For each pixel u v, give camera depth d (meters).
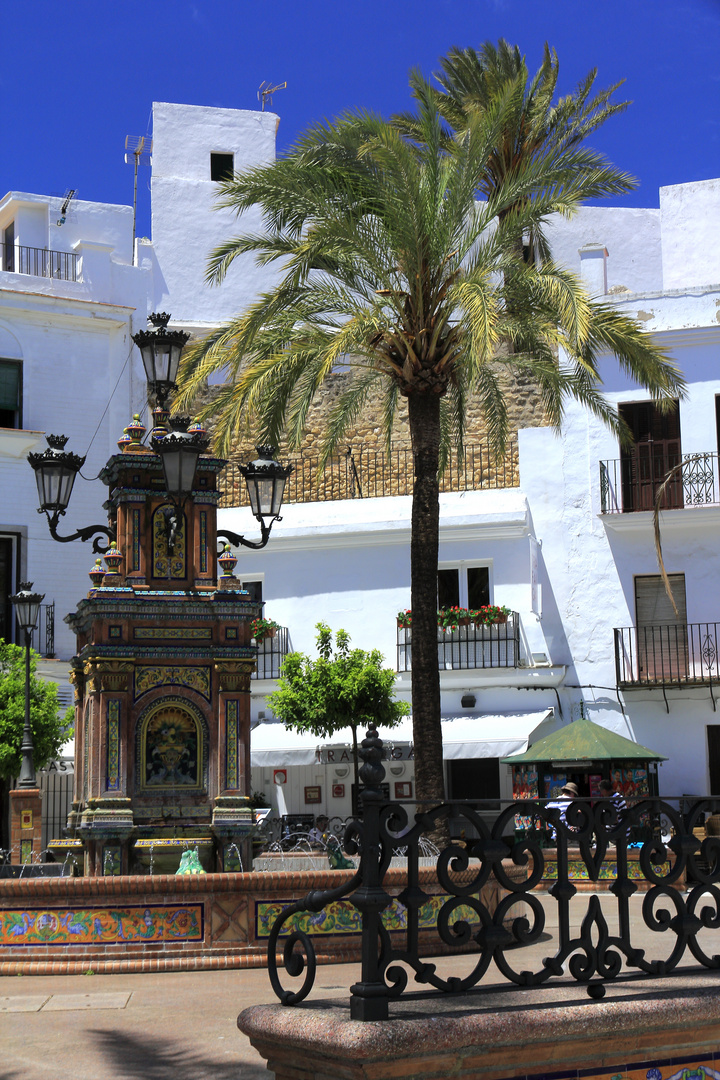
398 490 28.69
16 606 20.00
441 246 15.66
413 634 15.98
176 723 11.88
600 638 26.31
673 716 25.59
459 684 26.44
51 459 13.34
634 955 5.08
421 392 16.34
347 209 15.71
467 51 27.95
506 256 16.64
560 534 26.86
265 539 13.42
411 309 16.16
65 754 25.88
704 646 25.52
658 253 34.19
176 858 11.51
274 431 17.81
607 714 26.00
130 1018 8.04
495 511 26.70
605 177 16.08
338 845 13.17
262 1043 4.53
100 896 10.37
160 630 11.91
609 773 23.55
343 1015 4.35
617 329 16.97
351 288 17.25
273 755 25.66
